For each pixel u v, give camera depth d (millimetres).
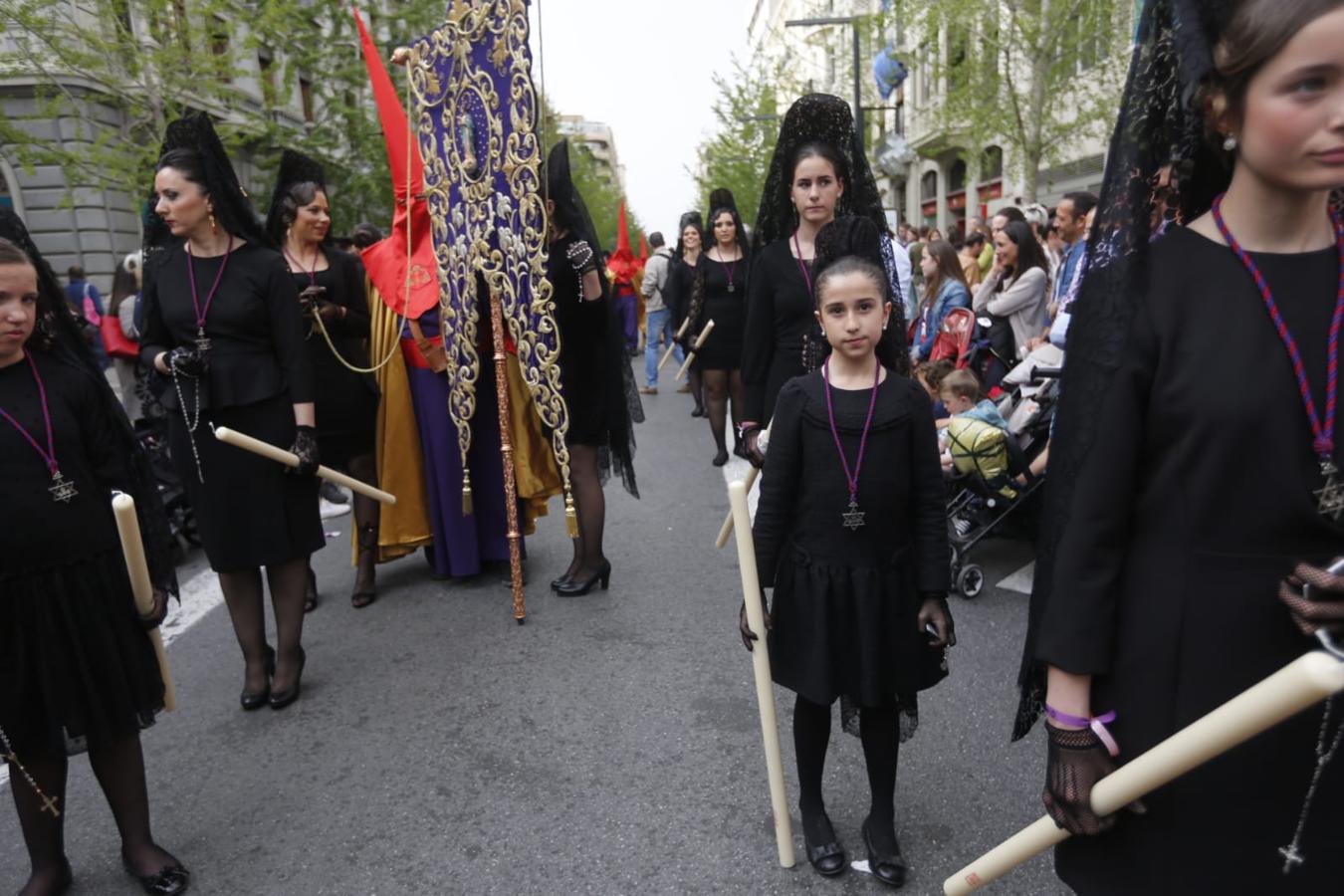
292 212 4305
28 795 2312
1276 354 1131
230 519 3246
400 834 2590
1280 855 1190
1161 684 1214
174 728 3271
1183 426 1173
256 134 14438
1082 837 1360
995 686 3283
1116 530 1249
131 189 12383
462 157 3969
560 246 4109
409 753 3029
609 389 4332
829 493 2186
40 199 14797
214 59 12281
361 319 4445
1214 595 1171
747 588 2191
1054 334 4363
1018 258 5543
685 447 7965
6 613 2160
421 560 5152
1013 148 14125
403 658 3791
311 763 3000
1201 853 1224
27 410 2174
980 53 13773
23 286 2082
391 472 4488
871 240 2496
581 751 2984
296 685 3443
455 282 4066
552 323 3930
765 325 3238
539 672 3582
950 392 4586
